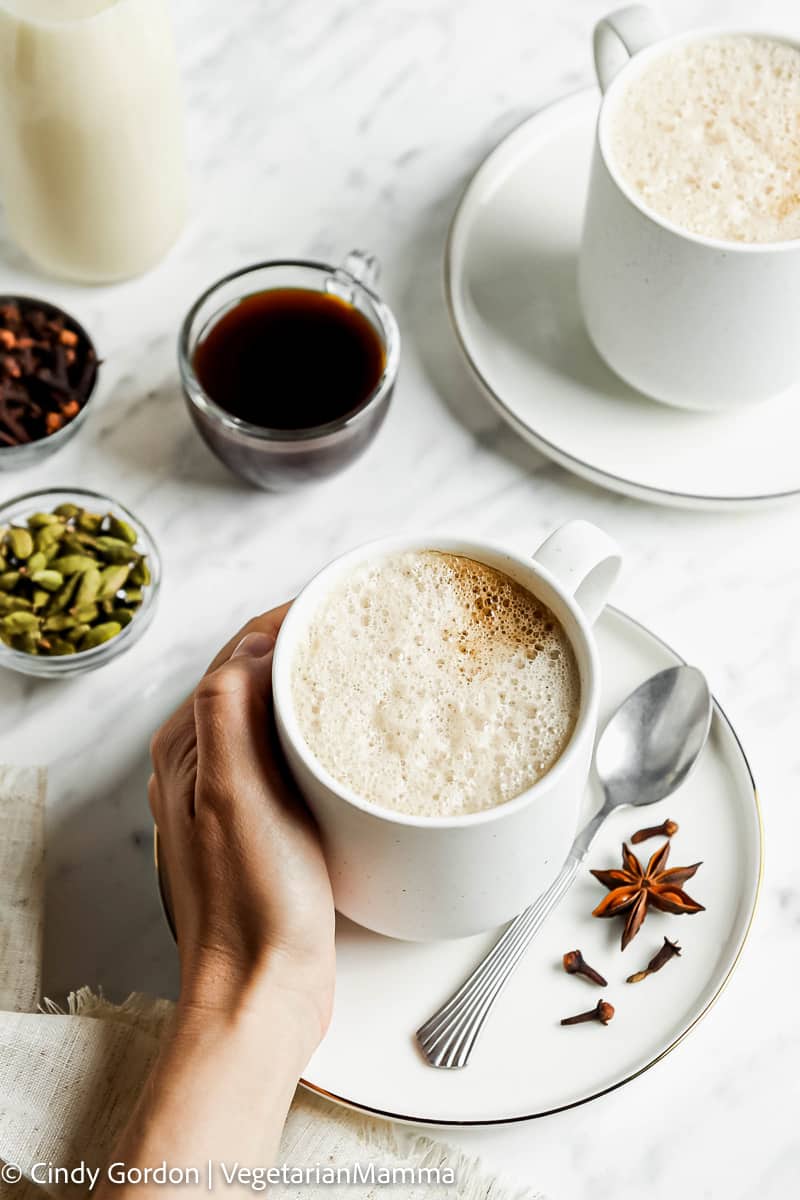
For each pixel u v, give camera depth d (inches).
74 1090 21.1
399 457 26.6
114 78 24.4
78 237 26.6
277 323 26.1
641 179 23.5
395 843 18.6
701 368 24.1
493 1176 21.2
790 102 24.0
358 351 25.9
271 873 19.7
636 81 24.2
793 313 23.0
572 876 22.0
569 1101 20.7
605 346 25.0
